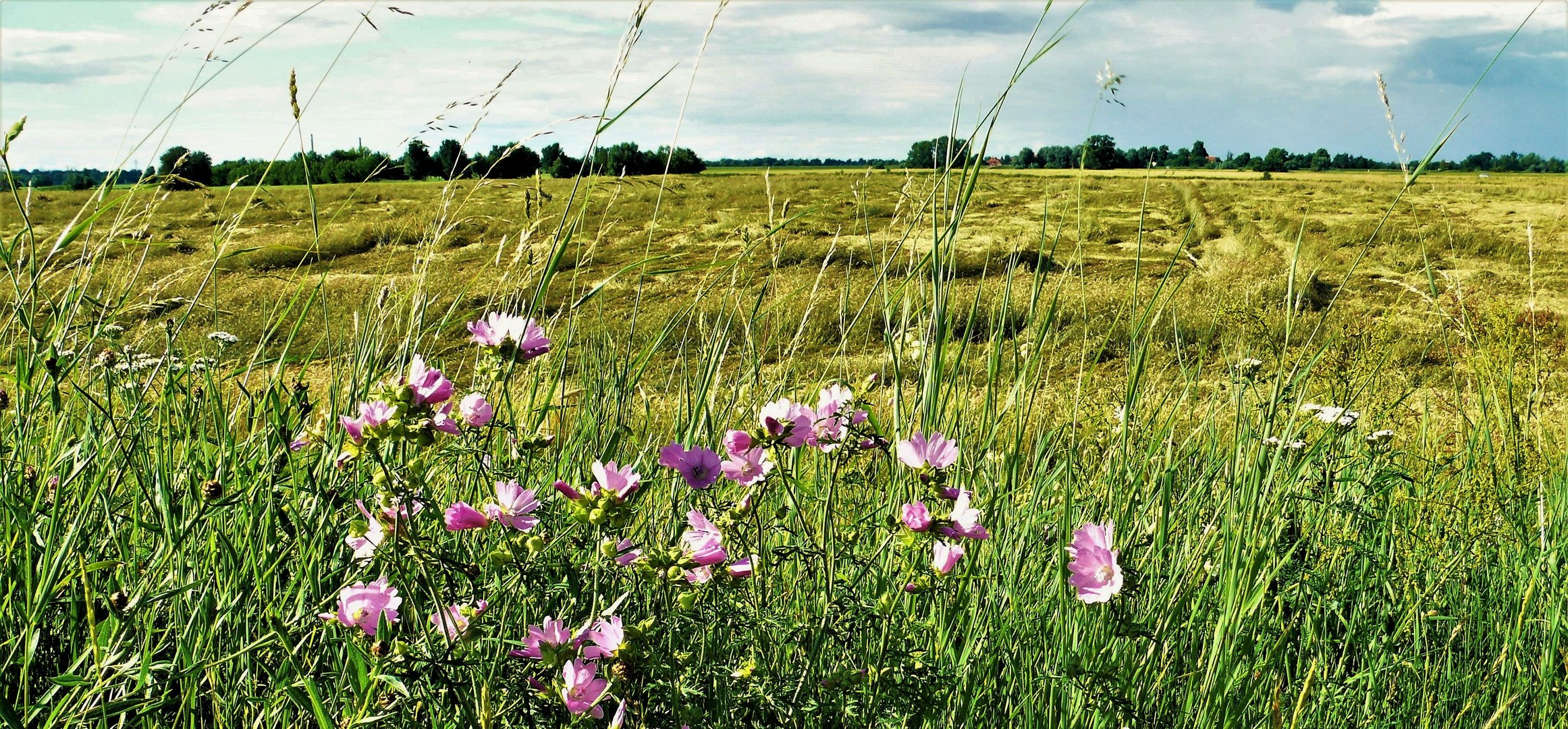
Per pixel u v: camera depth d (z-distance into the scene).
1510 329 4.26
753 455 1.78
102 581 1.93
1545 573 2.72
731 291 2.96
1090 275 13.49
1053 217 19.92
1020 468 2.83
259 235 14.59
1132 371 2.63
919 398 2.52
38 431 2.28
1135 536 2.31
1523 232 19.84
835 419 1.88
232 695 1.66
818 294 3.11
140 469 2.05
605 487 1.60
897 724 1.75
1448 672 2.50
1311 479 2.88
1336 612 2.60
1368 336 4.64
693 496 2.16
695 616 1.70
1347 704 2.33
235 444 2.03
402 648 1.46
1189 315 8.33
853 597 1.82
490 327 1.92
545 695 1.47
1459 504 3.37
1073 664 1.82
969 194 2.47
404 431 1.46
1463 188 30.92
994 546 2.25
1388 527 3.04
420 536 1.51
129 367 2.37
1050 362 3.19
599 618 1.59
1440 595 2.94
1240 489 2.61
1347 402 3.65
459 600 1.65
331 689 1.70
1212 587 2.25
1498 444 4.01
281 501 1.82
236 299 9.64
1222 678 1.95
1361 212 24.58
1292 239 19.41
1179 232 20.70
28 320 2.03
